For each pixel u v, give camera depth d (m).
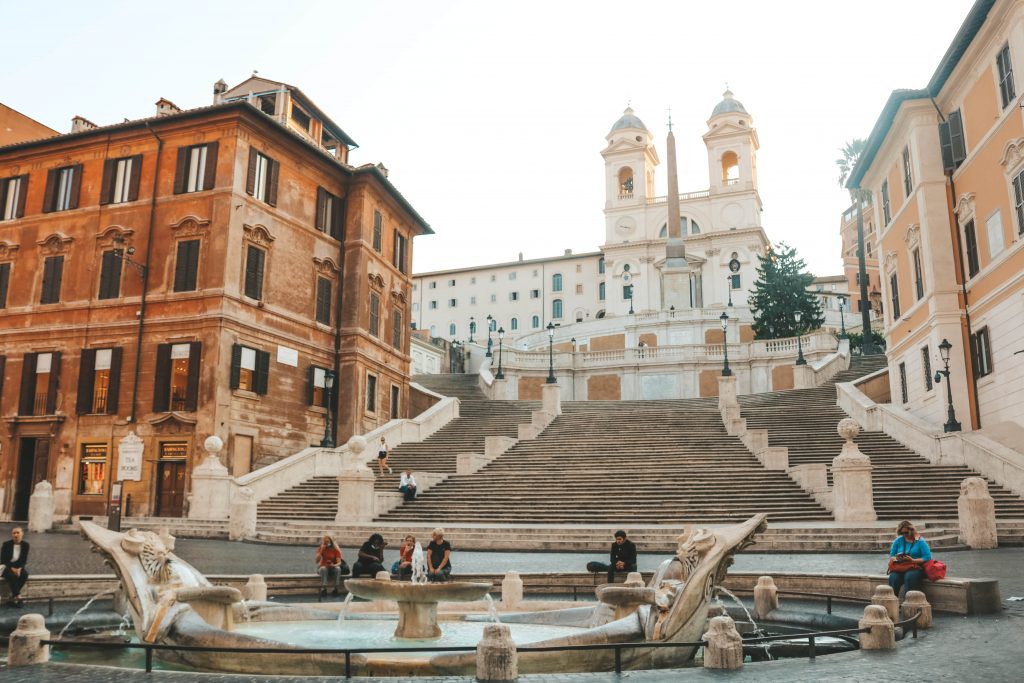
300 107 41.03
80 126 38.84
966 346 29.72
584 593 14.73
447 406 41.84
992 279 27.73
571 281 106.62
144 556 9.55
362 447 26.19
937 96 31.27
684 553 9.21
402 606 9.93
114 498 25.95
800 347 48.44
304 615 11.70
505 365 55.34
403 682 7.20
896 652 8.52
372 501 25.97
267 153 35.31
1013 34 25.44
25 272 36.16
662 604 8.76
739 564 16.62
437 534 14.57
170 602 9.22
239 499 24.70
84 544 22.34
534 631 10.49
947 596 11.24
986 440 24.91
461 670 7.64
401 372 43.88
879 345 61.69
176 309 32.91
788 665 7.98
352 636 10.02
